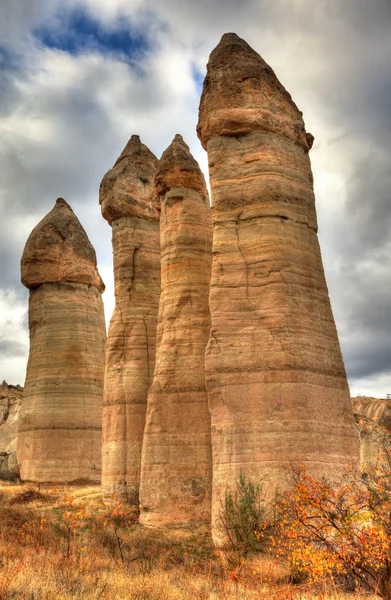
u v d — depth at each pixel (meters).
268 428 23.59
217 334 25.02
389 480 17.45
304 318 24.80
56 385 42.59
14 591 14.31
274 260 25.11
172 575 18.47
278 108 27.22
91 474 41.97
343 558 16.05
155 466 28.88
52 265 44.28
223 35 28.94
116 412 33.97
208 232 31.59
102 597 14.74
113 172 37.28
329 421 24.05
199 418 29.03
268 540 22.28
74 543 22.31
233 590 16.50
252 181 26.16
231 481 23.52
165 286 31.08
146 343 34.91
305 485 20.31
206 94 27.80
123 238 36.09
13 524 26.47
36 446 41.75
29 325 44.75
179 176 31.62
